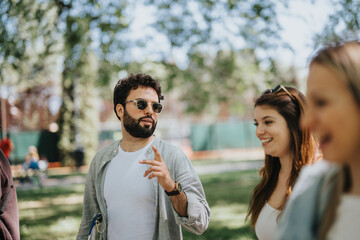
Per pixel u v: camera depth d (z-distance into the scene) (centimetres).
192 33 1073
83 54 1005
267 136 211
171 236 244
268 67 1020
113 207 248
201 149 2812
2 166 261
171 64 1135
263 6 984
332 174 103
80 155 2105
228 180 1241
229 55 1165
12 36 953
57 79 2606
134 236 239
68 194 1103
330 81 91
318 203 103
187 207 226
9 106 2620
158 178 216
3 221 256
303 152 203
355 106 89
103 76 1076
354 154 92
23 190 1275
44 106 2747
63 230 650
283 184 211
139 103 252
